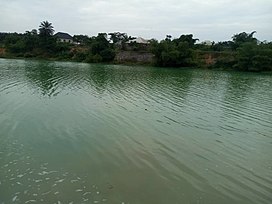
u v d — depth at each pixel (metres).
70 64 93.44
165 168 14.27
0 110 23.41
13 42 135.50
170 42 110.31
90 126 20.30
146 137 18.58
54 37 129.12
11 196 11.22
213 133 20.11
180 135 19.33
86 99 29.73
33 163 14.08
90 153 15.62
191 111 26.34
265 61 90.44
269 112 27.34
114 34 131.00
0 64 78.00
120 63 107.62
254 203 11.62
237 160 15.66
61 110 24.41
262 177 13.79
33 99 28.45
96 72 64.56
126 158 15.22
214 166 14.77
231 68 96.19
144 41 145.00
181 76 63.72
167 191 12.17
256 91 41.78
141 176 13.33
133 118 22.92
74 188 12.01
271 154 16.72
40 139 17.33
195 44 123.00
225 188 12.64
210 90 40.69
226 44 133.00
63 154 15.32
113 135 18.66
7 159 14.39
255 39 123.00
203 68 98.38
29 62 94.31
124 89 38.16
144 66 102.06
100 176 13.13
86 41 139.62
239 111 27.34
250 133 20.48
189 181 13.09
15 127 19.28
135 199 11.46
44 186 12.04
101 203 11.05
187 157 15.77
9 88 34.38
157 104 28.72
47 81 42.81
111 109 25.61
